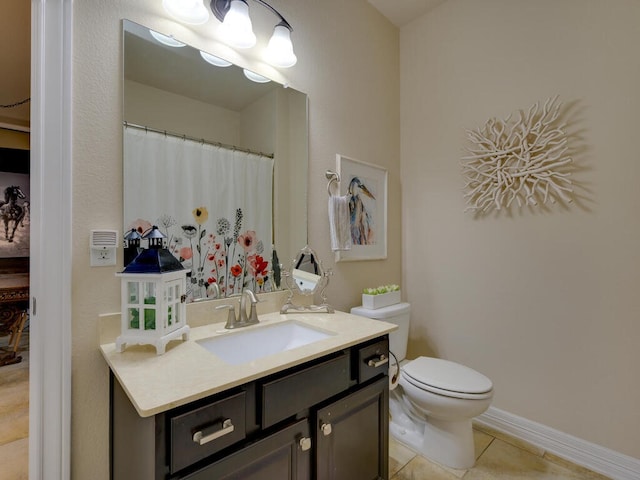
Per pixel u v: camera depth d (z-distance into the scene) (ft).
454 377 5.21
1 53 7.77
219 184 4.63
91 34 3.55
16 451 5.30
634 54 4.90
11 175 11.82
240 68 4.85
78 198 3.43
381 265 7.29
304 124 5.70
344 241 6.07
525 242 5.97
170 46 4.17
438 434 5.38
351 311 6.31
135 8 3.89
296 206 5.56
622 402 5.00
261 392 2.94
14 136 11.85
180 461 2.43
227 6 4.32
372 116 7.11
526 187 5.92
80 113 3.46
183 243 4.25
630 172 4.93
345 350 3.80
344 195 6.39
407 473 5.10
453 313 6.98
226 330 4.11
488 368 6.45
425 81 7.45
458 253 6.89
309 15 5.85
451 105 7.00
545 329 5.74
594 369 5.25
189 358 3.16
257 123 5.05
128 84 3.82
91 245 3.49
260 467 2.90
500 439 5.98
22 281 10.18
